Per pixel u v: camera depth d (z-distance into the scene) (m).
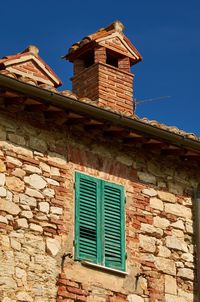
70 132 15.02
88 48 18.11
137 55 18.38
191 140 15.46
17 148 14.30
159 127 15.17
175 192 15.96
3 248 13.59
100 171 15.13
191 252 15.67
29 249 13.85
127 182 15.40
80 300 14.07
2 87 13.73
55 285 13.92
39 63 16.31
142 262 15.02
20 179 14.16
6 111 14.38
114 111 14.74
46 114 14.70
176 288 15.21
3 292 13.36
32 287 13.67
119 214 15.05
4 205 13.83
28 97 14.02
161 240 15.40
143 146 15.71
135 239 15.09
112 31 18.17
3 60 16.06
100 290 14.34
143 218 15.34
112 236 14.82
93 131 15.27
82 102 14.30
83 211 14.65
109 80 17.66
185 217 15.89
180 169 16.19
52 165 14.61
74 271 14.19
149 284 14.94
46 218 14.20
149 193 15.59
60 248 14.17
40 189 14.31
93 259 14.45
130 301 14.61
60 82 16.47
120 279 14.65
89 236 14.56
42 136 14.67
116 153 15.45
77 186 14.74
